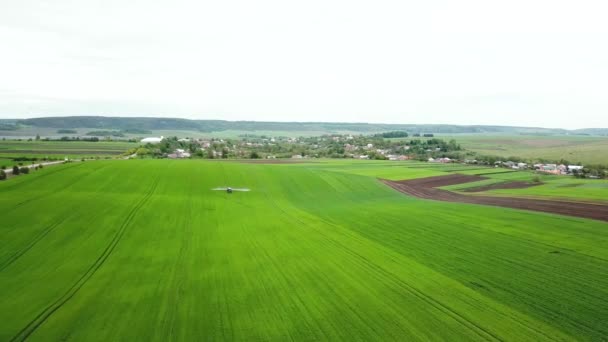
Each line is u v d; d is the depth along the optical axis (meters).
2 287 24.14
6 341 17.80
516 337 17.91
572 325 19.00
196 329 18.67
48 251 30.92
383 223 42.06
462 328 18.77
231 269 27.16
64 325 19.19
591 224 39.72
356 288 23.75
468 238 35.44
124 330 18.61
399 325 19.06
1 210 41.62
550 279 25.00
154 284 24.42
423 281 24.89
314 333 18.28
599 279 24.88
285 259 29.41
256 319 19.69
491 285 24.14
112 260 29.08
